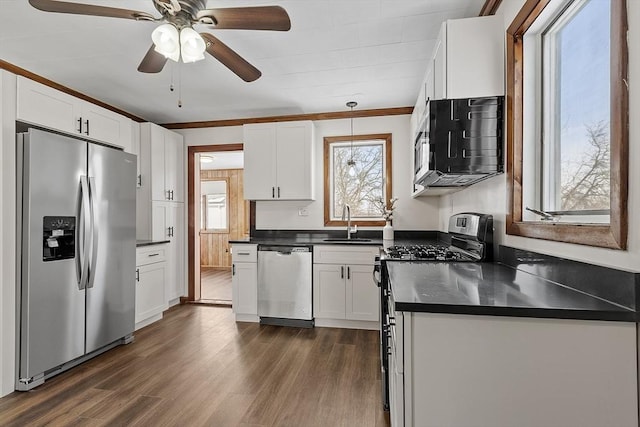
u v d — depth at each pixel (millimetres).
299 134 3740
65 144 2322
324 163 3971
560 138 1457
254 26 1655
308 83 3062
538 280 1365
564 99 1421
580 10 1300
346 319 3318
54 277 2238
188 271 4371
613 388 930
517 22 1555
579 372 946
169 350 2758
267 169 3805
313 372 2357
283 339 3018
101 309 2602
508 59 1677
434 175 1866
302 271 3383
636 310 915
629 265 948
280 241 3650
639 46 906
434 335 1012
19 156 2137
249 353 2691
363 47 2408
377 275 2176
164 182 3982
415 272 1559
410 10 1971
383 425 1758
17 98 2170
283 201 4082
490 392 990
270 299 3447
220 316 3756
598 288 1057
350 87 3168
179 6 1498
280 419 1812
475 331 995
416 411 1016
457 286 1253
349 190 4000
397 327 1030
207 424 1768
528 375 972
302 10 1961
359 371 2373
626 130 949
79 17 2027
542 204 1591
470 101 1733
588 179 1249
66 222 2324
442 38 1838
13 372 2082
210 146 4309
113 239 2725
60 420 1796
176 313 3873
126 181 2885
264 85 3105
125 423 1771
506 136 1695
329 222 3955
